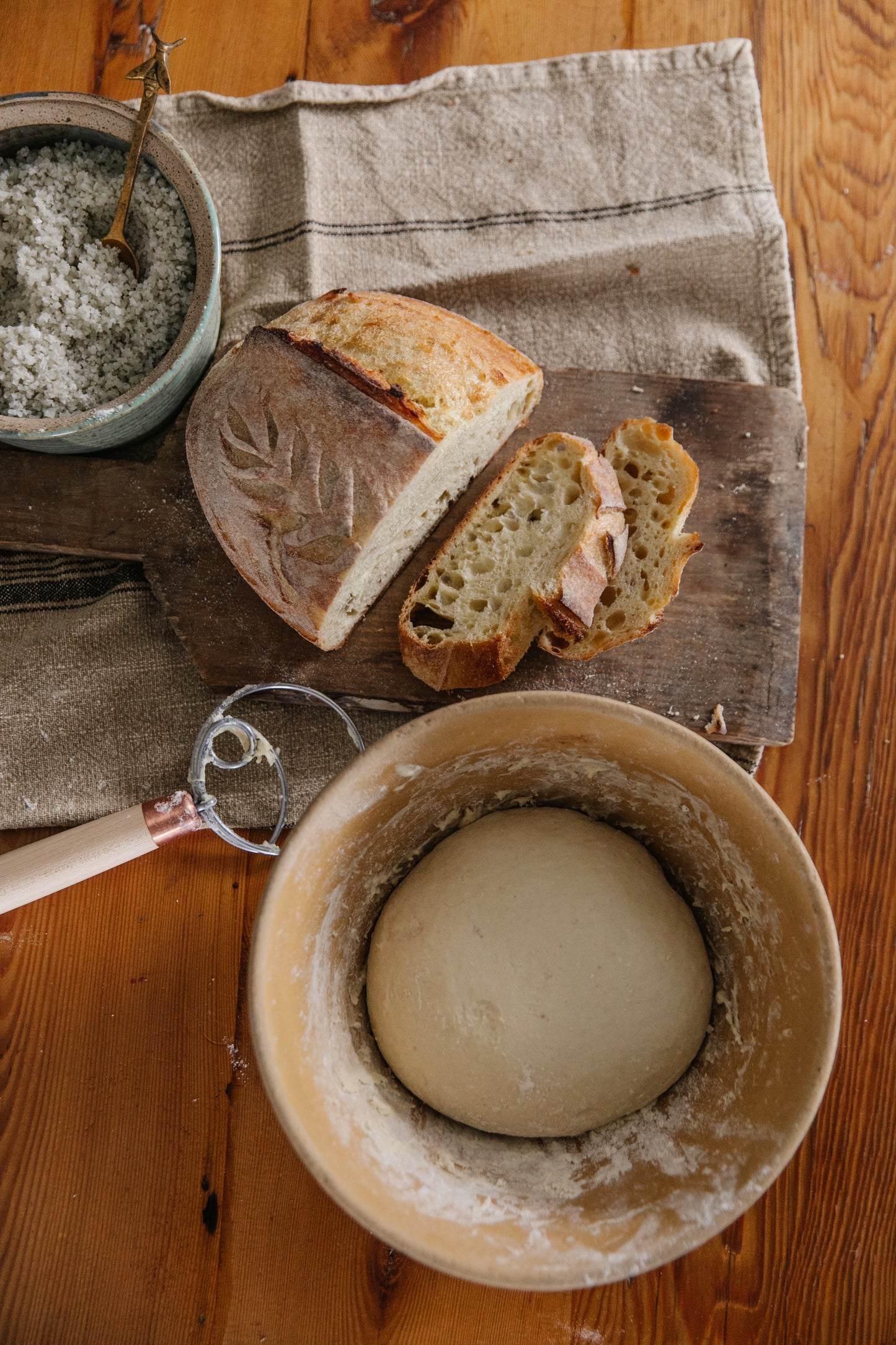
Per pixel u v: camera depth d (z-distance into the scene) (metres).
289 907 0.59
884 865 0.77
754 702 0.75
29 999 0.76
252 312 0.80
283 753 0.76
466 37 0.82
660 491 0.75
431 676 0.74
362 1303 0.73
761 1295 0.73
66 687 0.77
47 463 0.77
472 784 0.67
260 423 0.70
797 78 0.82
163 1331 0.72
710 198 0.80
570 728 0.62
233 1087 0.75
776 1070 0.60
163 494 0.76
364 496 0.69
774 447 0.76
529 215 0.80
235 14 0.83
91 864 0.68
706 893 0.68
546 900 0.66
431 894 0.67
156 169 0.74
